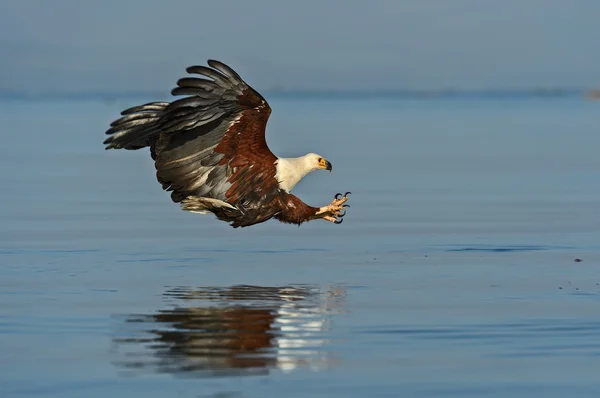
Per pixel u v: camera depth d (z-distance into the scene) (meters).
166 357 14.50
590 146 59.31
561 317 16.83
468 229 27.53
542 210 31.75
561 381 13.53
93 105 188.62
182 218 30.44
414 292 18.94
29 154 57.72
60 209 32.84
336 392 13.02
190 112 17.47
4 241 25.52
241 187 18.17
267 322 16.44
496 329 16.06
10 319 16.77
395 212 31.42
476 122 90.88
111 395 12.88
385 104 174.75
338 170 46.03
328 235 26.61
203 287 19.39
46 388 13.16
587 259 22.66
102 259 22.83
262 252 23.86
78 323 16.44
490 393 13.07
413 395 12.97
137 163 52.72
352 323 16.45
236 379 13.51
